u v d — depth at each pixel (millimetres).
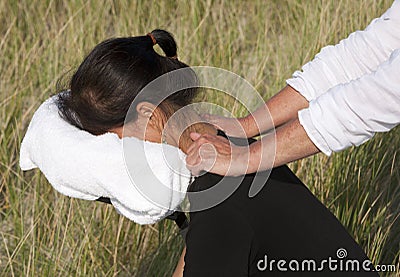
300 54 4418
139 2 5102
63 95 1912
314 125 1879
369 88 1846
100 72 1787
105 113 1803
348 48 2221
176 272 2078
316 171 3531
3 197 3943
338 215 3350
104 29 5109
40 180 3758
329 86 2207
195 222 1809
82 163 1770
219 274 1758
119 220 3455
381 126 1879
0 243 3656
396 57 1847
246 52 4863
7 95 4383
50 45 4645
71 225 3430
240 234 1784
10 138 4176
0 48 4734
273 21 5152
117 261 3434
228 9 5203
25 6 5145
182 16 5074
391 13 2211
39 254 3396
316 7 4730
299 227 1874
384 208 3316
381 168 3594
